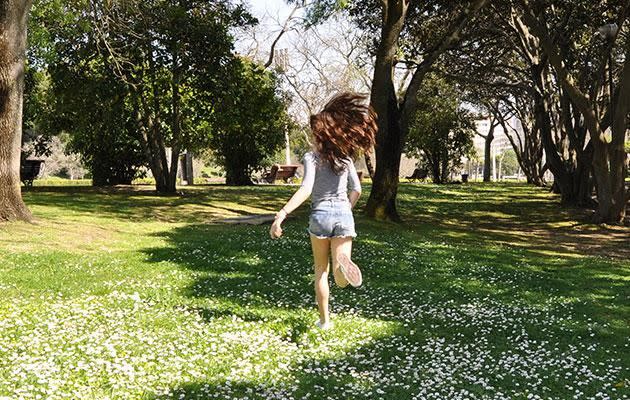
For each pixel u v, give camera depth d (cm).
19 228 1219
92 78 2206
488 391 460
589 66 2656
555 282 931
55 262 912
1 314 588
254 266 941
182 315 630
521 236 1706
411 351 549
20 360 460
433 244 1343
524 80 3612
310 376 469
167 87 2358
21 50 1267
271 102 2541
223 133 3050
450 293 820
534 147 4775
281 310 675
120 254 1020
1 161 1263
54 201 1905
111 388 422
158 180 2427
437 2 1958
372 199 1714
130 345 516
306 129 4988
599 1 1992
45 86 3256
